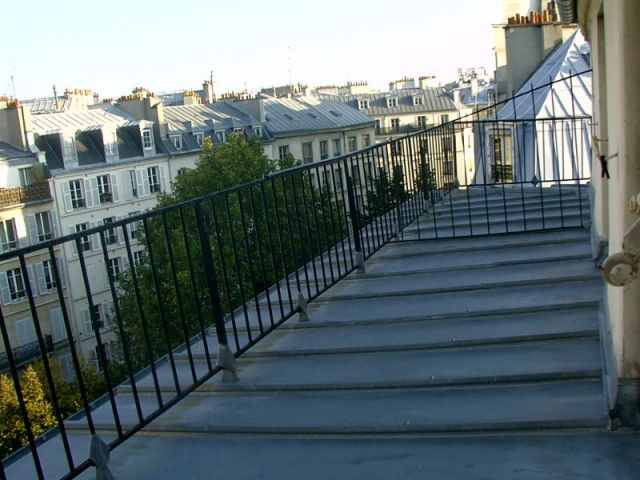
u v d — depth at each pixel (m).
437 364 4.35
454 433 3.56
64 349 38.19
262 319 5.82
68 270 39.75
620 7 3.01
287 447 3.64
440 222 8.71
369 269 6.75
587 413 3.48
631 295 3.21
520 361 4.21
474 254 6.86
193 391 4.49
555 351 4.31
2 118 39.97
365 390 4.18
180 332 26.38
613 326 3.65
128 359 3.71
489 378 4.01
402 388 4.13
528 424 3.47
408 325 5.12
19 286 37.12
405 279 6.28
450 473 3.18
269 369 4.66
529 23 22.08
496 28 24.94
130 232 44.94
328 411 3.94
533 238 7.07
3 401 24.44
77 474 3.25
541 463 3.17
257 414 4.02
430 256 7.04
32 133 40.41
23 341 36.69
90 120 46.69
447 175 10.41
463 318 5.08
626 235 2.82
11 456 3.95
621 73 3.05
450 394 3.98
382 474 3.25
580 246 6.58
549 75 17.94
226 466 3.51
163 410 3.92
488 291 5.61
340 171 6.46
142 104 49.16
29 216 39.00
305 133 60.44
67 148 42.03
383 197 7.50
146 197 46.81
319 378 4.37
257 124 56.56
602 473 3.03
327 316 5.54
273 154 57.31
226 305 23.22
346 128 64.56
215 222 4.52
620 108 3.10
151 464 3.62
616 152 3.37
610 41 3.68
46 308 37.94
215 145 34.97
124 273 27.86
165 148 48.66
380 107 90.00
